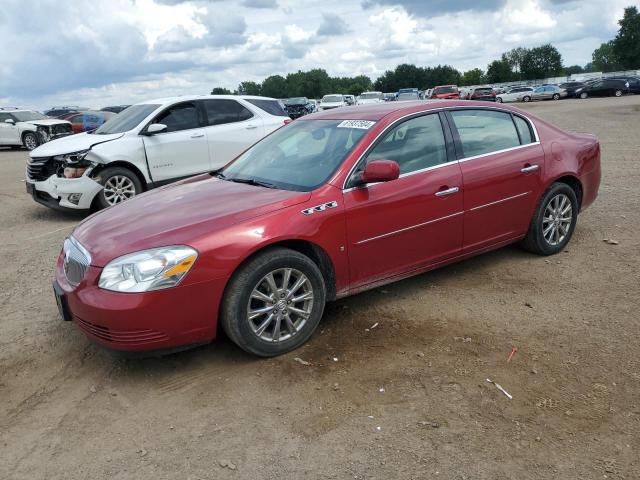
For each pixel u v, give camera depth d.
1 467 2.84
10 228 8.05
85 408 3.32
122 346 3.36
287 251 3.70
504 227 5.00
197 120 9.19
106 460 2.86
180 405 3.29
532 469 2.66
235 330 3.57
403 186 4.25
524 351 3.72
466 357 3.67
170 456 2.86
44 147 8.68
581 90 48.06
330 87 137.75
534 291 4.68
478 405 3.15
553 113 26.62
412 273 4.48
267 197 3.91
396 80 133.38
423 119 4.55
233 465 2.77
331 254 3.93
